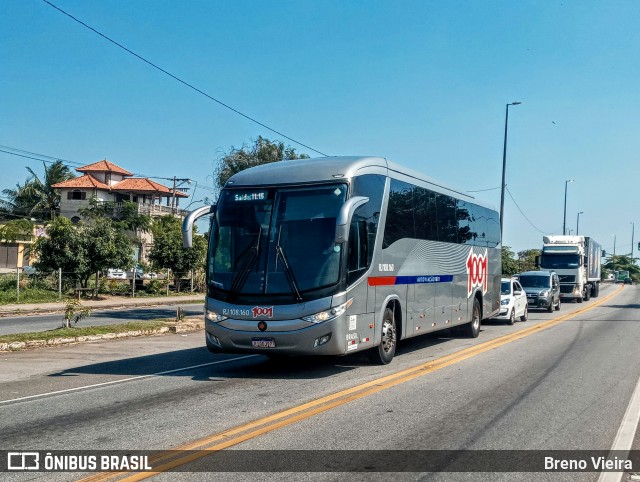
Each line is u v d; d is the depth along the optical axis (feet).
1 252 153.48
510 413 27.76
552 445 23.00
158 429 24.58
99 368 40.83
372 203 39.22
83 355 47.39
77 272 110.11
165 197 224.53
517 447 22.70
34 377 37.40
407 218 45.03
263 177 37.70
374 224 39.34
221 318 35.81
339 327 34.65
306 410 27.78
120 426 25.11
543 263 136.46
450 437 23.73
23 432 24.31
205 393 31.83
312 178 36.60
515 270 177.99
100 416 26.86
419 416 26.94
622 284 326.85
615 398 31.40
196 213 38.11
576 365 42.39
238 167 79.15
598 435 24.45
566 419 26.89
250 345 35.19
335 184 36.09
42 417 26.78
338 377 36.58
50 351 49.70
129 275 136.98
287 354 35.06
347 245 35.60
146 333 62.49
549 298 101.71
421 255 47.55
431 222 49.98
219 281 36.32
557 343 55.83
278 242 35.63
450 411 27.96
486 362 43.27
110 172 212.43
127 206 175.83
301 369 39.68
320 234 35.32
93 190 203.21
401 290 43.52
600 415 27.73
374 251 39.11
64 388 33.60
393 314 42.45
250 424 25.29
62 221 111.04
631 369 40.88
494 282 68.03
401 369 39.55
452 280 54.44
